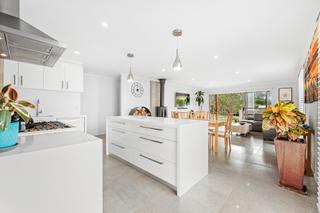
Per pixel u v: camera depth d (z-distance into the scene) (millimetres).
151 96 6078
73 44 2602
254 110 7414
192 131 1935
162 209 1525
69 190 952
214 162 2766
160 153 1968
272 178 2148
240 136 5066
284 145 1922
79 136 1201
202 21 1866
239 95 7895
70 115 3705
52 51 1548
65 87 3641
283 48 2713
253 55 3100
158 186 1953
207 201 1646
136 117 2906
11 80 2996
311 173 2234
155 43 2541
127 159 2543
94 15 1750
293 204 1586
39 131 1573
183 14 1725
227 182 2043
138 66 4094
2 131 802
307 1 1489
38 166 838
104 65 4027
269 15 1727
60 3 1537
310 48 2469
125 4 1561
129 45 2631
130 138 2471
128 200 1670
